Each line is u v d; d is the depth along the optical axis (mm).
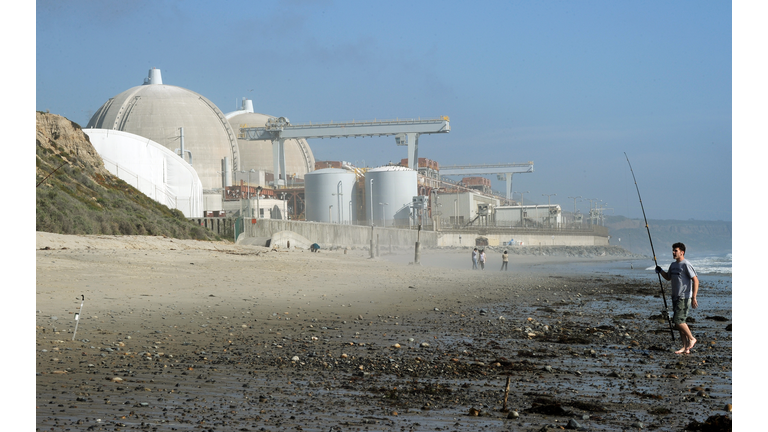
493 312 18828
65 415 6449
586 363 10656
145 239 45562
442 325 15414
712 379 9305
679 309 11797
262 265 35062
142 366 9414
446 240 133125
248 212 120750
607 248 184500
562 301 23094
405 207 151000
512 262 80312
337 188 155000
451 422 6754
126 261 29359
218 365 9742
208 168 179500
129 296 18953
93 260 28312
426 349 11789
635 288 31516
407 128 141875
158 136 179375
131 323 13953
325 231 89625
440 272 40656
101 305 16672
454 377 9312
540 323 16266
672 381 9156
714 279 40000
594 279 39688
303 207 165125
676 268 11891
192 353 10727
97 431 5891
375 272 36656
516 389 8547
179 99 186625
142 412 6719
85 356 9977
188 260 33531
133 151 94750
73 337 11367
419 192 165875
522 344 12672
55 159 64125
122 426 6102
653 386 8805
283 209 142750
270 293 22391
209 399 7484
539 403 7695
